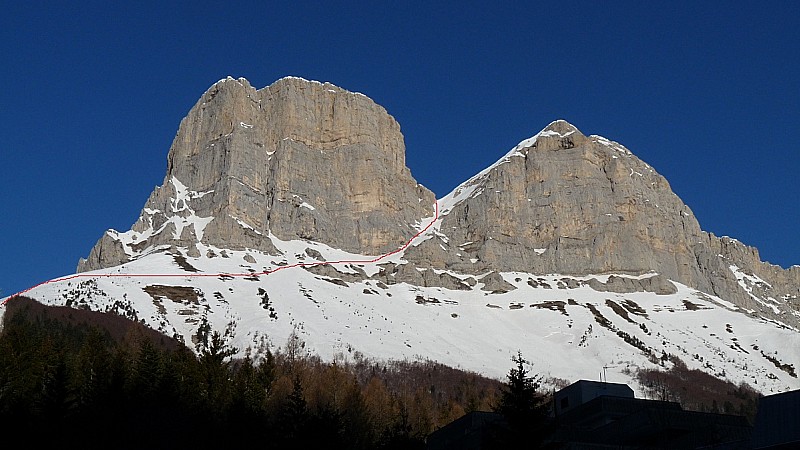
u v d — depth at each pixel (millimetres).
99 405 120938
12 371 128125
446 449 106062
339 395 154125
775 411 76062
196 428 123500
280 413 129750
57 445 112562
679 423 93688
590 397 111562
